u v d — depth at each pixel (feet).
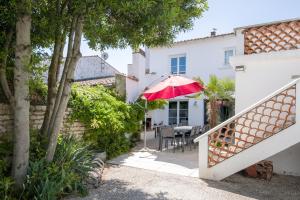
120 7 16.38
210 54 58.03
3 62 19.44
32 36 21.33
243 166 22.66
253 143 22.56
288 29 26.17
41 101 27.22
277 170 26.18
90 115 30.63
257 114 26.05
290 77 25.63
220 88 43.83
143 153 35.63
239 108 27.68
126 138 38.52
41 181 16.70
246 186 21.79
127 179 23.17
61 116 19.98
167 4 17.53
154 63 64.85
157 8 17.43
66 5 21.26
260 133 25.96
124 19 20.72
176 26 22.35
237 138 23.72
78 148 22.84
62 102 19.90
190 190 20.45
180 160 31.04
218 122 46.50
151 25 19.85
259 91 26.89
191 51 60.29
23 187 16.76
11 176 17.47
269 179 23.79
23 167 17.49
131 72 55.72
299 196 19.57
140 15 18.98
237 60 27.63
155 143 45.91
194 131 38.88
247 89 27.43
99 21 20.18
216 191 20.35
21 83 17.42
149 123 57.36
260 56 26.40
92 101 32.27
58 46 22.40
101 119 30.99
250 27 27.66
